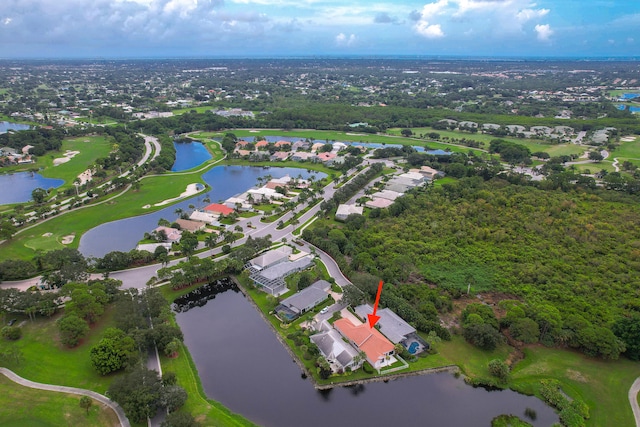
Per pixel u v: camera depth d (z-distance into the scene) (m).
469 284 153.50
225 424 97.19
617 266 164.12
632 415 102.44
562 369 117.62
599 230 193.88
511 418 103.00
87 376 108.62
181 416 90.44
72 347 119.50
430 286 157.12
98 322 131.38
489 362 117.69
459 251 180.25
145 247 178.25
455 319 138.38
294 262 166.75
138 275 161.38
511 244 185.62
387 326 129.25
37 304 131.00
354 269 165.62
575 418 100.75
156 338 117.69
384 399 108.62
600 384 112.19
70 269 148.00
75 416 95.94
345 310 141.75
